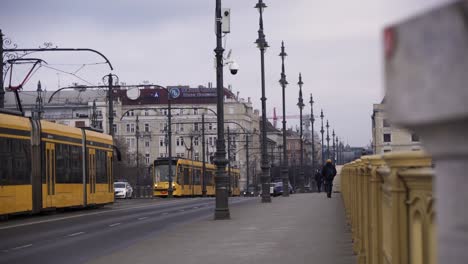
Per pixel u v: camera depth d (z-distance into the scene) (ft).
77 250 54.54
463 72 4.38
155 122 541.34
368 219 28.66
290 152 516.73
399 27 4.76
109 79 153.28
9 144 88.58
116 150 135.13
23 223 86.48
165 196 228.43
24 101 418.31
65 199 107.45
